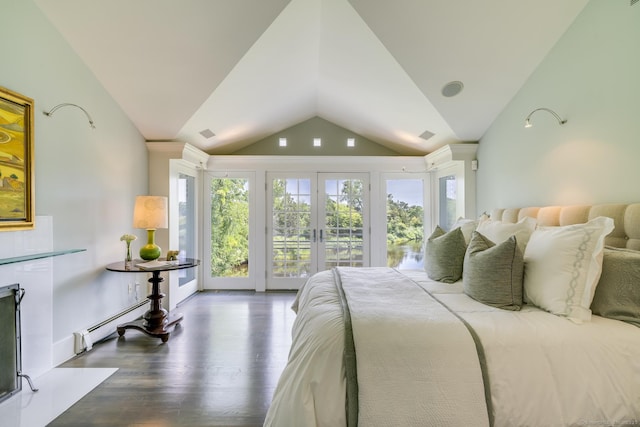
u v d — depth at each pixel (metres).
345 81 3.49
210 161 4.56
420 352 1.29
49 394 1.98
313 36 2.88
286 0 2.34
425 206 4.71
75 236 2.57
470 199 3.74
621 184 1.94
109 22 2.36
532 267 1.69
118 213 3.14
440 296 1.91
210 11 2.33
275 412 1.33
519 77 2.76
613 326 1.39
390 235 4.75
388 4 2.28
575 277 1.51
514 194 2.99
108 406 1.86
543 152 2.59
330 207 4.75
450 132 3.58
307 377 1.29
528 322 1.43
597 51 2.09
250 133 4.45
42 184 2.26
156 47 2.56
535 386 1.25
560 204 2.42
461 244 2.34
